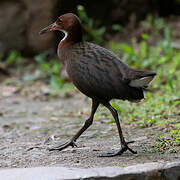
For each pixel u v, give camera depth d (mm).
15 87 16766
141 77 7855
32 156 8859
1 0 19328
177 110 11555
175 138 9383
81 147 9344
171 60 16844
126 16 20609
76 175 7176
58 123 12039
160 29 20016
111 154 8523
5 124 12117
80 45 9047
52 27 9539
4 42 19453
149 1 20781
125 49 16594
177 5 22000
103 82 8211
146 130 10328
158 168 7477
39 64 19047
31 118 12852
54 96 15578
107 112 12180
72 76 8688
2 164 8406
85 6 19891
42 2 18781
